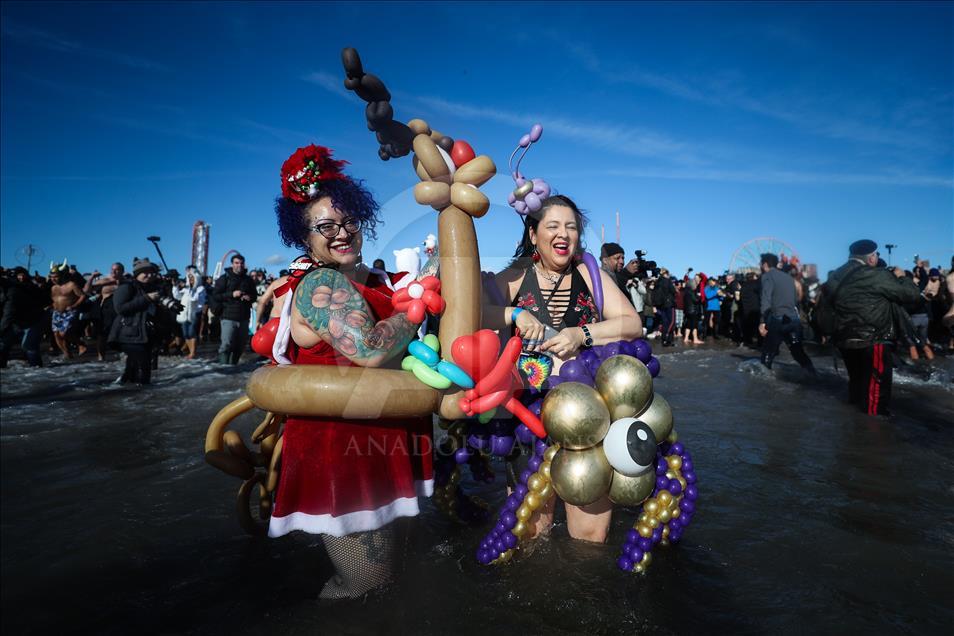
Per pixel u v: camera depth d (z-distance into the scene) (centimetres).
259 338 208
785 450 375
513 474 264
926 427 445
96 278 1266
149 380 737
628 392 203
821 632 170
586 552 220
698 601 187
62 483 327
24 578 215
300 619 182
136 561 229
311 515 184
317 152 192
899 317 506
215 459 239
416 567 213
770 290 780
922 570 209
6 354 920
